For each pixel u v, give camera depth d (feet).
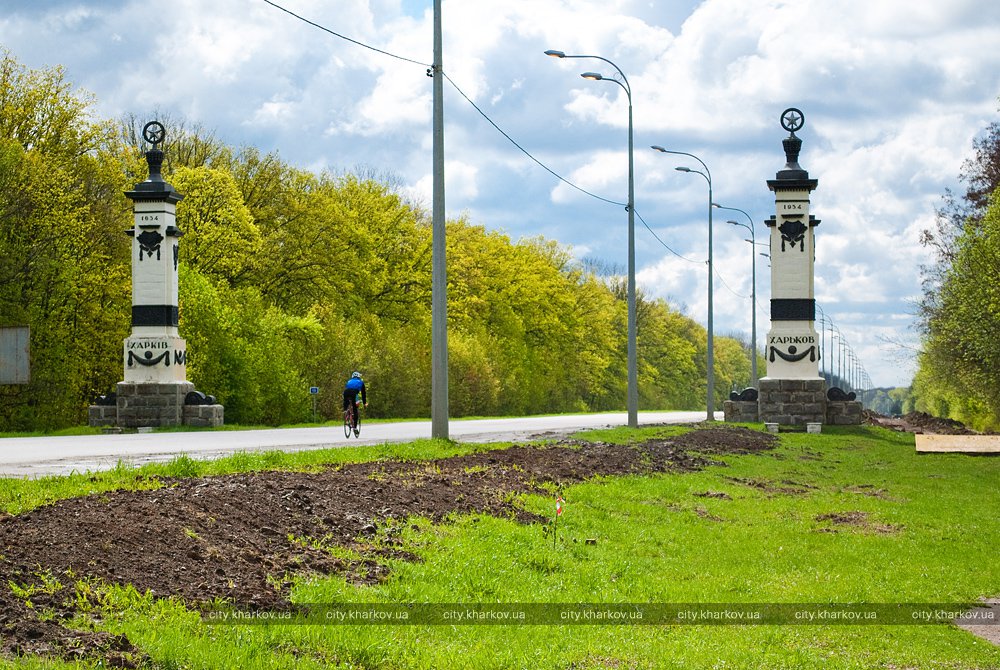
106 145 165.68
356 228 210.59
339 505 44.09
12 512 36.04
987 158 183.32
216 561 32.99
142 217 116.16
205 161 202.49
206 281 158.10
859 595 41.42
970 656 32.83
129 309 148.46
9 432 116.88
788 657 31.60
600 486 65.46
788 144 134.82
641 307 404.57
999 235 153.17
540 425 139.64
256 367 163.43
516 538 45.83
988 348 160.97
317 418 181.06
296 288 196.03
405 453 69.36
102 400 117.39
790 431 132.05
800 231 134.00
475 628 32.53
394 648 29.01
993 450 109.70
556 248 338.13
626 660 30.45
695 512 62.54
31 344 134.10
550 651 30.81
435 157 82.89
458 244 246.47
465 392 233.55
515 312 286.87
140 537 33.45
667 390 412.36
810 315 134.00
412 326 221.66
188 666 24.68
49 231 134.72
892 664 31.76
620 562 45.83
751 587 43.09
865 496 73.26
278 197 199.82
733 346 545.85
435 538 42.24
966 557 50.80
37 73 143.54
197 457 67.51
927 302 183.01
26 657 23.11
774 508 66.33
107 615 26.81
